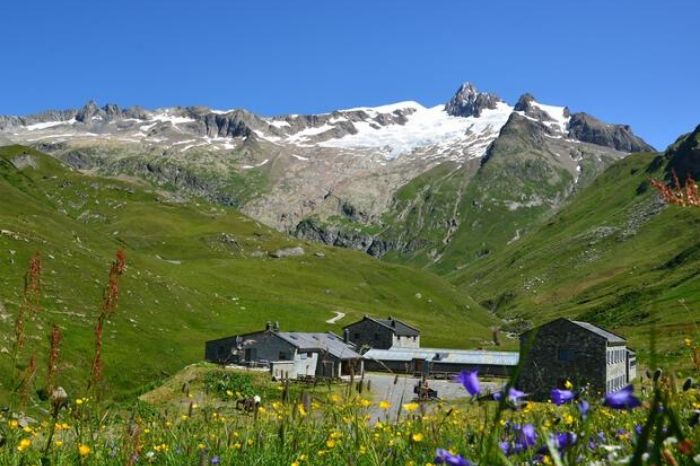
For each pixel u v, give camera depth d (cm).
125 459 820
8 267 10869
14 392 926
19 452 869
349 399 938
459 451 711
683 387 454
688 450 291
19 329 896
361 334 13712
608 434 656
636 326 15862
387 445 807
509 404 349
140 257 19938
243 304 18138
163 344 10475
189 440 986
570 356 8056
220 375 6300
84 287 11700
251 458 860
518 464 479
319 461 853
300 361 10175
